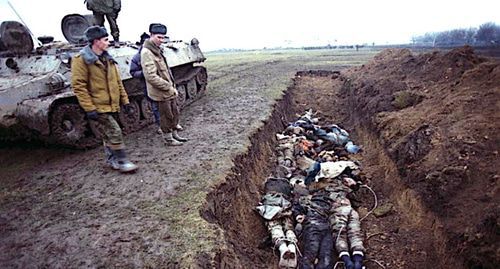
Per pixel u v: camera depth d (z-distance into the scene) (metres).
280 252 6.02
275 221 6.73
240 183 7.14
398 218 7.05
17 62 8.84
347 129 12.78
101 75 5.93
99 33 5.72
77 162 7.44
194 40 14.36
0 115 7.48
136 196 5.85
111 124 6.38
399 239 6.49
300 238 6.70
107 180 6.47
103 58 5.96
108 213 5.36
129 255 4.44
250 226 6.73
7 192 6.16
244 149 8.05
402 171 7.68
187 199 5.69
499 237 4.72
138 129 9.84
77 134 7.96
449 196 6.04
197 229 4.91
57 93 7.95
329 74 21.25
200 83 14.08
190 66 13.78
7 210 5.55
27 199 5.88
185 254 4.42
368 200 7.98
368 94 12.67
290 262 5.93
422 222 6.41
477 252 4.88
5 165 7.44
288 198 7.41
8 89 7.65
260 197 7.65
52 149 8.28
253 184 7.80
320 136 11.40
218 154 7.61
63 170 7.03
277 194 7.33
